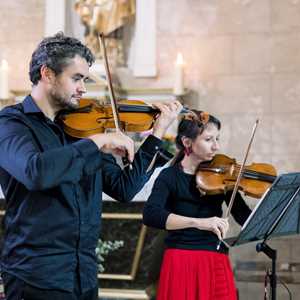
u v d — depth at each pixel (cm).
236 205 414
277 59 636
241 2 646
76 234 249
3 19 688
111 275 468
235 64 643
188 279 373
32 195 245
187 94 644
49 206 245
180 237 380
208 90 646
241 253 606
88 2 653
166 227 371
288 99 630
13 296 245
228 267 385
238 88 640
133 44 671
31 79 262
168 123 299
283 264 585
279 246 605
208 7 653
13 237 248
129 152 243
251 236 350
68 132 296
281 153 625
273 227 357
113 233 484
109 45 650
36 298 241
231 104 640
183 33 656
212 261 376
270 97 633
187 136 397
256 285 576
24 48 682
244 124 635
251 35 642
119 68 660
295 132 625
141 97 643
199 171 395
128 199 278
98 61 633
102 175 279
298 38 633
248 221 331
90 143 236
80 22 679
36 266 241
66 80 255
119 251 476
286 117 629
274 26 639
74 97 260
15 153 230
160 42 659
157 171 516
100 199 265
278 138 628
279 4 639
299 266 585
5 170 250
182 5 658
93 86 607
